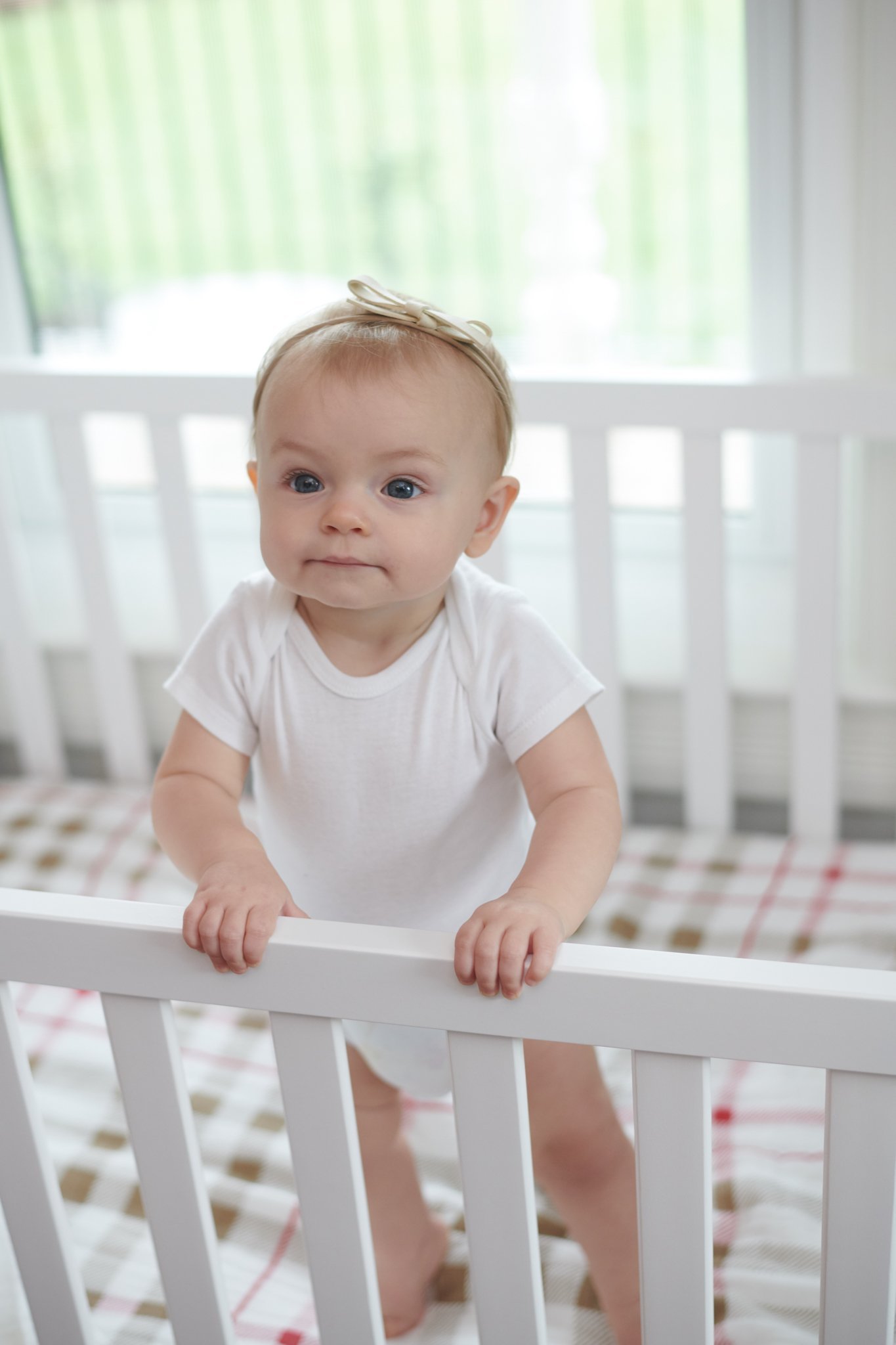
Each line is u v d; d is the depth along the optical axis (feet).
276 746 2.72
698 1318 2.27
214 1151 3.80
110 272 6.28
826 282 4.86
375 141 5.78
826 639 4.75
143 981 2.25
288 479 2.39
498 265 5.87
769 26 4.84
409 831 2.72
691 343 5.75
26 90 6.01
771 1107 3.79
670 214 5.57
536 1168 3.13
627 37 5.34
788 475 5.64
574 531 4.83
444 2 5.48
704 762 5.05
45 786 5.72
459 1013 2.12
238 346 6.27
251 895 2.23
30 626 5.66
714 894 4.71
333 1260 2.40
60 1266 2.56
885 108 4.50
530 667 2.63
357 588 2.36
